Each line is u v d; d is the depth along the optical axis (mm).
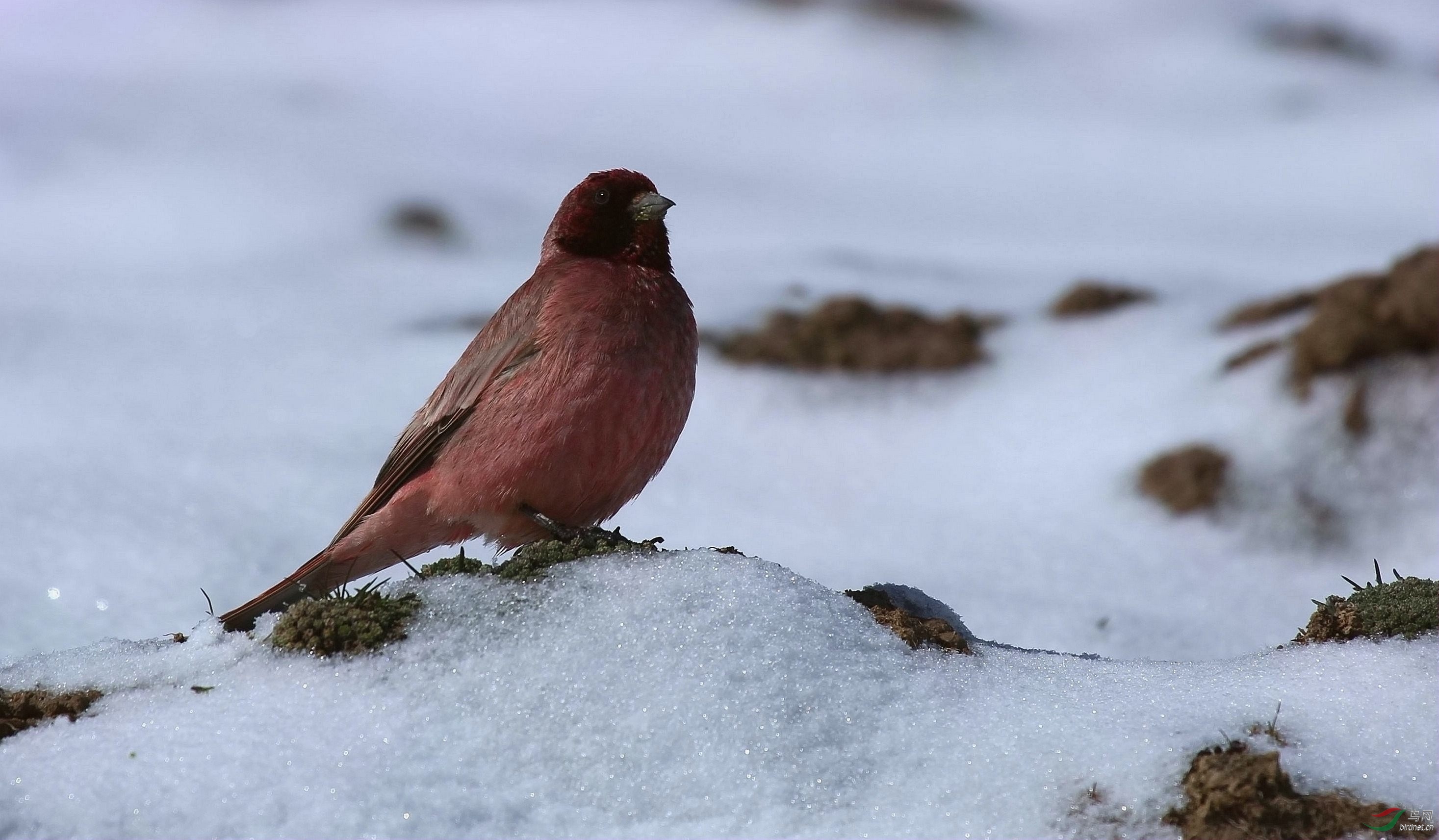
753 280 19172
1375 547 11789
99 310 18781
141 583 10734
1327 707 6270
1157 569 11680
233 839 5566
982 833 5691
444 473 8078
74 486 12484
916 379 15570
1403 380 12875
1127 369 15156
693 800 5891
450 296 19594
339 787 5809
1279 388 13453
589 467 7875
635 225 8492
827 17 33969
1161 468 12906
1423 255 13203
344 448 14000
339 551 8344
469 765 5996
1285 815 5570
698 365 16078
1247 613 10852
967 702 6508
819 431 14688
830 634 6758
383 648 6656
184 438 14062
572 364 7711
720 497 13219
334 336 17766
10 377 15961
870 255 21500
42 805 5746
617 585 6957
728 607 6781
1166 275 19438
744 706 6254
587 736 6133
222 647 7000
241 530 11836
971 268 20531
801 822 5797
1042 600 11070
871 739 6191
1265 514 12258
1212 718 6223
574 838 5715
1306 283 18203
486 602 6887
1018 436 14297
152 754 6027
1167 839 5598
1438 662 6566
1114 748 6031
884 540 12305
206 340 17594
